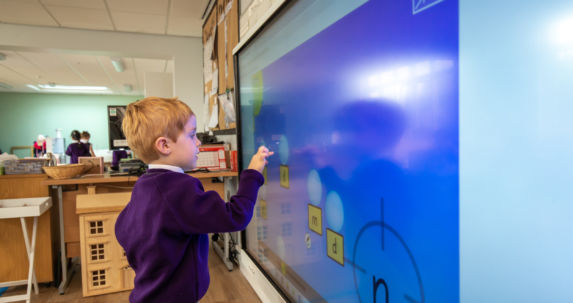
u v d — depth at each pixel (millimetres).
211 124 3324
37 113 9078
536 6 451
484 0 522
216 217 781
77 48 3789
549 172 444
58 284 2369
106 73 6488
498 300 521
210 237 3367
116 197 2297
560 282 438
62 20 3521
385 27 756
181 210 770
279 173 1424
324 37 1020
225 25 2691
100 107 9539
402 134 716
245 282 2258
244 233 2025
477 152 544
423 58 651
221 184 2832
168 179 805
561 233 435
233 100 2498
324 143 1049
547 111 444
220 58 2900
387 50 753
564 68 423
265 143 1550
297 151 1239
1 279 2361
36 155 6922
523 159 476
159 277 786
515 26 478
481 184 540
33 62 5504
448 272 612
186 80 4148
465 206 571
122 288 2324
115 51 3918
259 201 1713
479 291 550
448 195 604
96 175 2586
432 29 626
